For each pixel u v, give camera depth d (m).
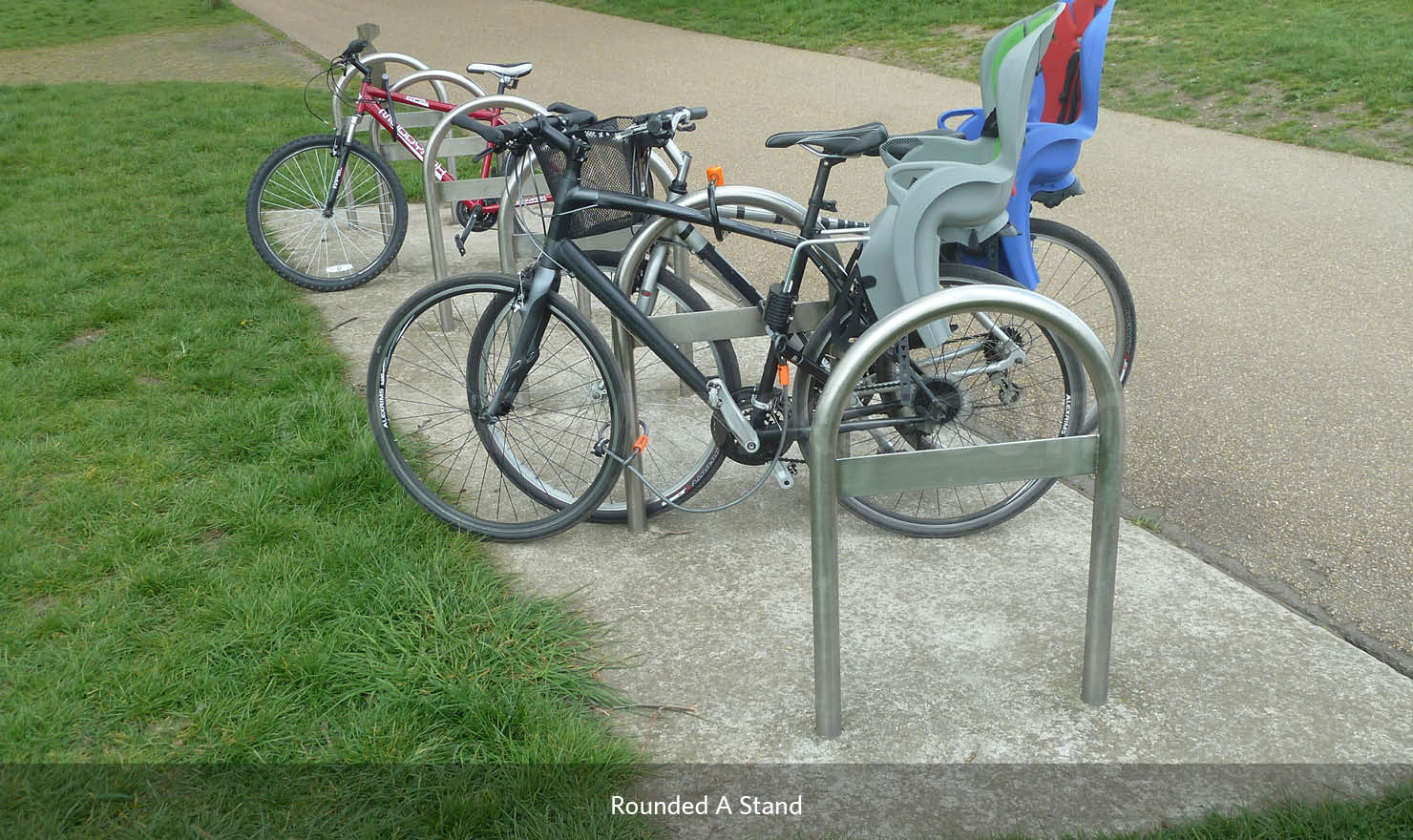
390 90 5.79
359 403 3.95
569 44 15.58
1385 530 3.15
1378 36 10.66
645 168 3.43
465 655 2.56
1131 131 8.79
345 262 6.05
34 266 5.86
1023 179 3.14
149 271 5.79
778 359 2.99
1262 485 3.43
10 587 2.85
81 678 2.47
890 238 2.80
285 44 17.89
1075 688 2.48
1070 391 3.19
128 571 2.92
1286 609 2.76
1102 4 3.18
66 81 14.92
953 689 2.49
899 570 2.98
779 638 2.69
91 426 3.83
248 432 3.72
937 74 11.83
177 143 9.66
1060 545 3.09
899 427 3.15
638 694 2.50
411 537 3.08
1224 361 4.39
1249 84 9.76
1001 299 2.14
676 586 2.92
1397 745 2.27
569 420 3.87
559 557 3.07
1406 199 6.61
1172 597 2.82
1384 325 4.69
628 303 2.99
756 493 3.42
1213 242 5.97
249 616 2.68
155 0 27.25
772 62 13.21
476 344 3.18
